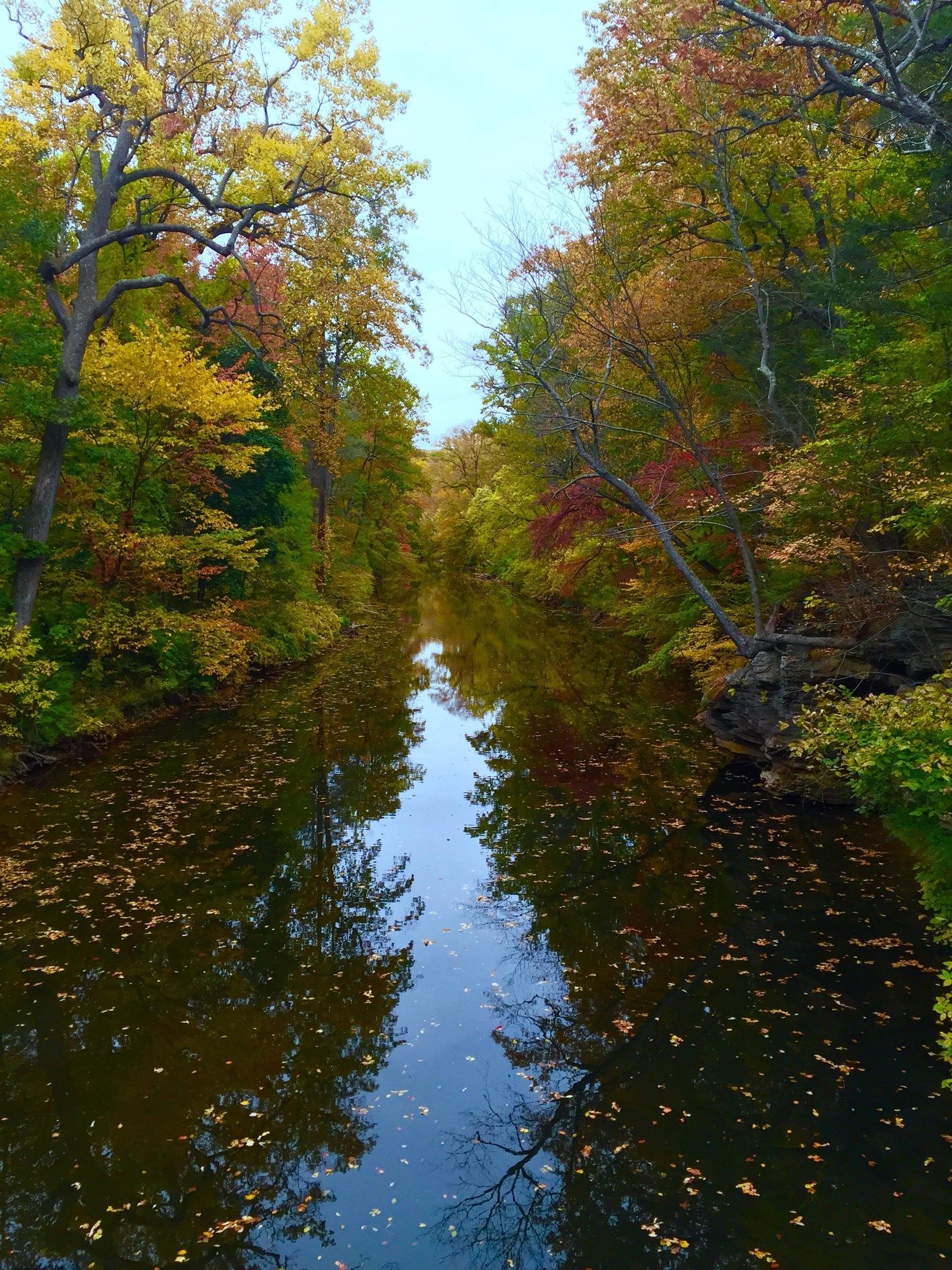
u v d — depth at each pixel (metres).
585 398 14.09
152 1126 4.74
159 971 6.43
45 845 8.73
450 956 6.79
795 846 9.04
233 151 13.62
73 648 12.85
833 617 10.78
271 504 19.50
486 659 23.14
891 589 9.02
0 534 10.88
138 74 11.36
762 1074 5.18
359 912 7.56
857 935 6.98
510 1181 4.32
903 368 8.85
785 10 8.05
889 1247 3.85
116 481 13.58
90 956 6.61
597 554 18.28
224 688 17.33
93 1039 5.56
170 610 15.72
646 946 6.89
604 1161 4.46
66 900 7.54
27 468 12.47
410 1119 4.84
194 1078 5.19
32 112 11.80
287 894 7.91
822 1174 4.33
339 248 15.18
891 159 9.52
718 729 14.09
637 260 13.95
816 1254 3.81
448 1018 5.90
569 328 13.66
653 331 13.55
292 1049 5.50
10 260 11.53
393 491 37.91
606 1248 3.88
